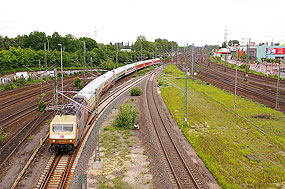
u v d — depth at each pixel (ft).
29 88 184.44
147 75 296.51
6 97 152.87
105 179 65.46
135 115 112.88
